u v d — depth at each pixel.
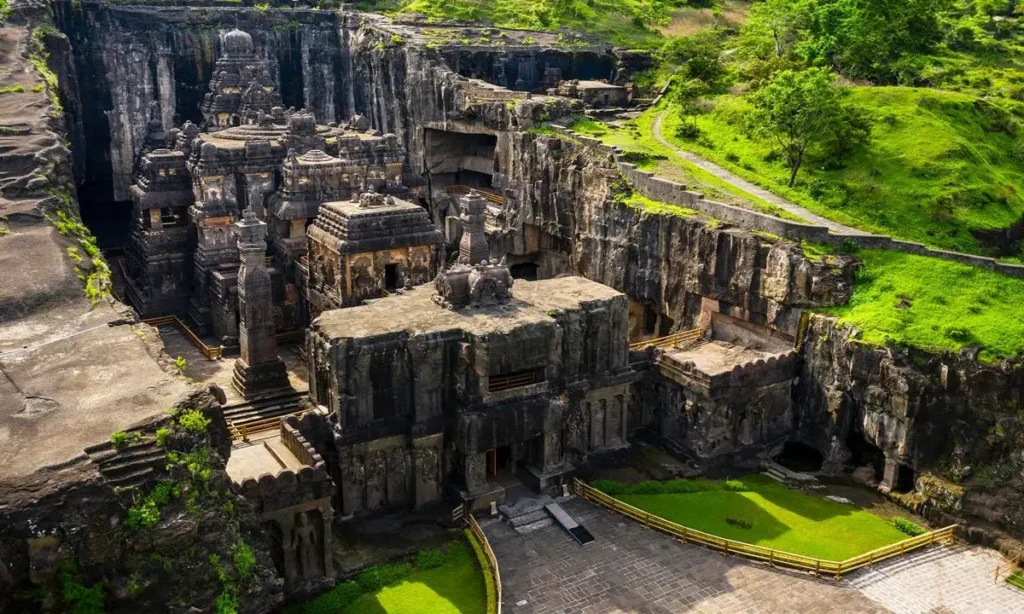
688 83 89.19
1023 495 46.53
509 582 42.22
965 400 48.09
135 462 29.19
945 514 47.59
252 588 32.22
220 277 69.69
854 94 80.12
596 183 71.44
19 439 29.20
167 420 30.84
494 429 47.19
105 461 28.81
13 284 41.28
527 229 81.12
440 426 47.44
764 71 88.19
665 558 44.44
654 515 47.62
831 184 67.62
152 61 99.12
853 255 56.38
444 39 101.25
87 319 39.47
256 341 58.38
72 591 27.00
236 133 83.62
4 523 26.17
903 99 78.88
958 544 46.59
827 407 54.06
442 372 47.31
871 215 64.12
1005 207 67.69
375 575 42.03
